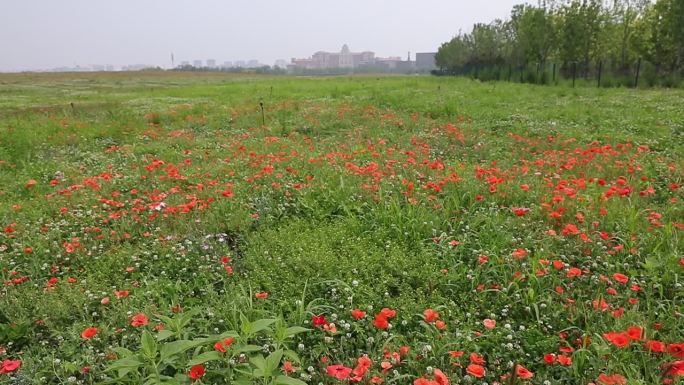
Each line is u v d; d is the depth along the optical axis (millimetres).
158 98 23391
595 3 31188
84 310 3881
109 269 4605
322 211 5777
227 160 8328
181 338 3117
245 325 2541
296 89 27109
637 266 4254
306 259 4434
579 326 3551
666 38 27875
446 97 20250
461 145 10094
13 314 3844
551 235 4691
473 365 2740
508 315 3752
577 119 13414
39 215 5988
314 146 9742
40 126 12570
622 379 2623
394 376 3018
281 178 6918
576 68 35156
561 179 6688
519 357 3250
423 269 4289
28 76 63906
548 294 3836
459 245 4688
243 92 25766
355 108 15797
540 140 10203
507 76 36906
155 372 2418
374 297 3896
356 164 7855
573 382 2979
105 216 5891
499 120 13422
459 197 5949
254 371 2334
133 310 3740
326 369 2932
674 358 2900
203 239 5113
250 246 5082
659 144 9711
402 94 21797
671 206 5551
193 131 12672
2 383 3012
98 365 3156
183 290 4293
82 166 8703
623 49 31625
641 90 24734
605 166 7414
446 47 66625
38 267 4633
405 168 7301
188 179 7277
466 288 4109
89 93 29156
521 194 6074
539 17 34344
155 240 5098
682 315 3416
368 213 5609
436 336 3332
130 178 7445
